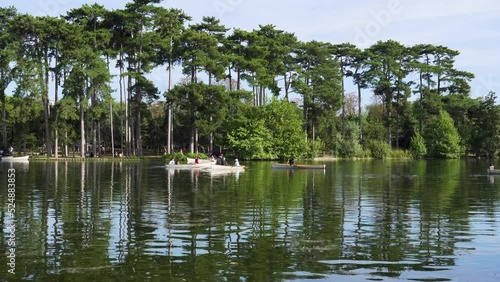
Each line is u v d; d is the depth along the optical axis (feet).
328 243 55.77
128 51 276.00
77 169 179.73
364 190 111.34
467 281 42.75
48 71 261.24
